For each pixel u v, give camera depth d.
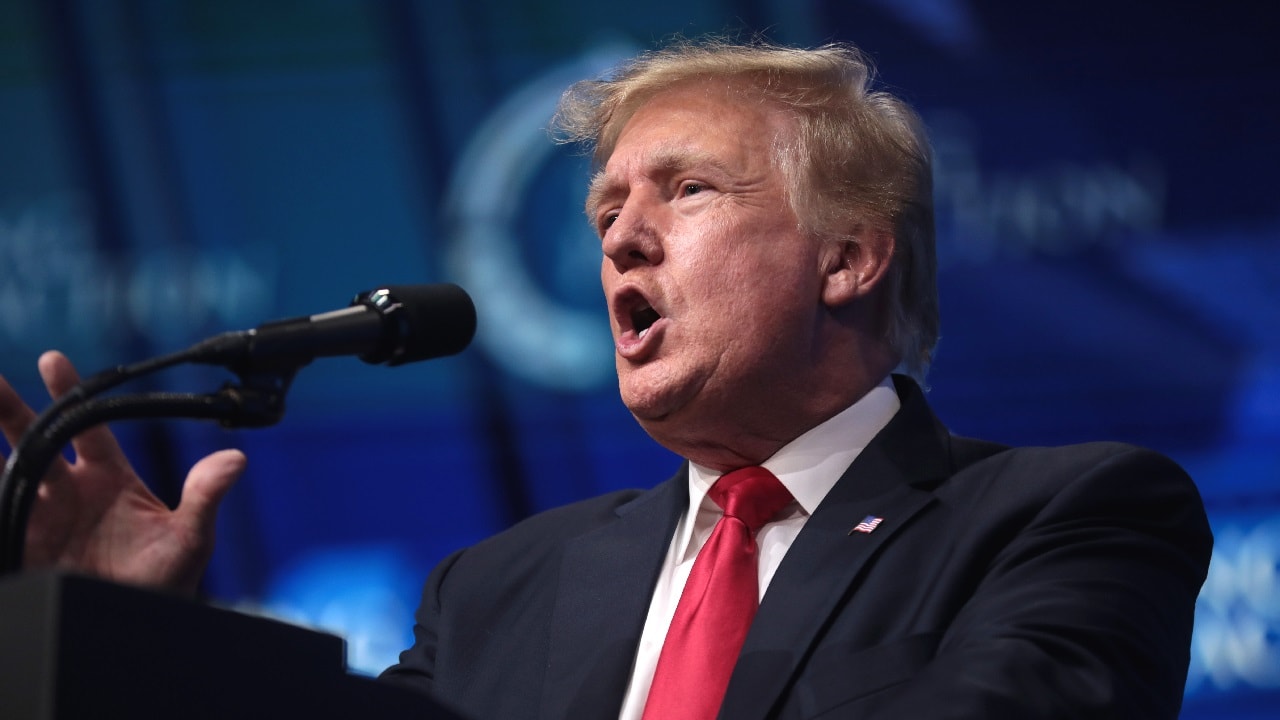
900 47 15.34
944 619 5.12
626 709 5.50
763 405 5.93
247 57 15.62
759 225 5.96
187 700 3.10
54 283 15.32
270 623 3.32
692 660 5.34
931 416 6.21
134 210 15.47
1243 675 14.14
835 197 6.12
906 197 6.39
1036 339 14.91
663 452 14.88
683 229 5.96
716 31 15.36
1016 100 15.24
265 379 4.12
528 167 15.29
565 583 6.10
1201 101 15.16
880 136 6.43
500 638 6.11
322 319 4.29
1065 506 5.29
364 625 14.66
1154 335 14.88
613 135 6.94
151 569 4.76
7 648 2.94
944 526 5.52
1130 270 14.98
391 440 14.94
